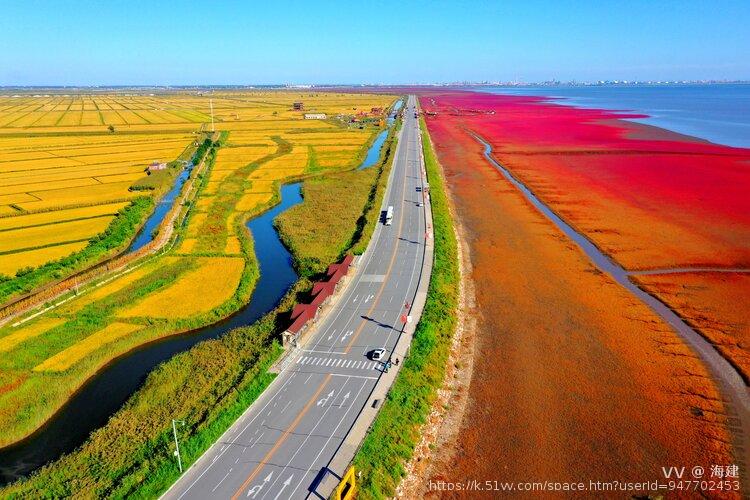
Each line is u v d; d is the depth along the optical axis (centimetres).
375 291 6912
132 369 5572
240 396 4706
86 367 5422
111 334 6072
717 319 6381
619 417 4750
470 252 8700
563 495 3950
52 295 6806
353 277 7362
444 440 4497
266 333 5919
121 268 7831
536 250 8750
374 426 4341
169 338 6181
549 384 5228
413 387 4897
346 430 4331
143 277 7588
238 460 4022
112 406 4984
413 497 3897
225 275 7694
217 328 6388
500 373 5412
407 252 8306
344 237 9200
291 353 5441
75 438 4566
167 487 3750
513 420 4728
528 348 5862
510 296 7112
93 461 4112
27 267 7625
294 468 3934
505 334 6159
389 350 5503
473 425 4672
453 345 5844
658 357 5647
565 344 5931
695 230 9381
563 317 6531
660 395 5041
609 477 4103
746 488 3972
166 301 6875
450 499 3912
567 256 8469
